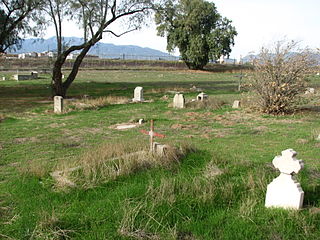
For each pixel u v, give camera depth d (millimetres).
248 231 4148
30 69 51438
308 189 5422
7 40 25672
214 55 56844
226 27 57625
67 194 5453
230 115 14305
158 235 4117
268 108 14234
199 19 56188
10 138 10656
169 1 23047
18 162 7977
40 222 4379
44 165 7004
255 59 14469
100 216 4586
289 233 4090
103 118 14305
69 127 12508
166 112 15586
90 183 5809
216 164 6930
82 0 20250
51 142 10133
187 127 12008
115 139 10367
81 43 22281
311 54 13844
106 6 20797
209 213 4695
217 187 5445
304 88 14086
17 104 18875
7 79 36594
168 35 59688
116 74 47906
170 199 4934
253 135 10445
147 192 5125
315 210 4570
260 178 5891
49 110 16562
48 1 20781
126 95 23312
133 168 6457
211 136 10414
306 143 9164
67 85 22219
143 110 16359
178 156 7262
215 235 4129
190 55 58000
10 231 4336
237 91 25828
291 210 4570
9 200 5426
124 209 4594
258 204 4926
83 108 16750
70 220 4516
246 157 7637
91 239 4070
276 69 13828
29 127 12539
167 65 66250
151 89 26469
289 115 13805
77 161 7070
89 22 20875
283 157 4746
